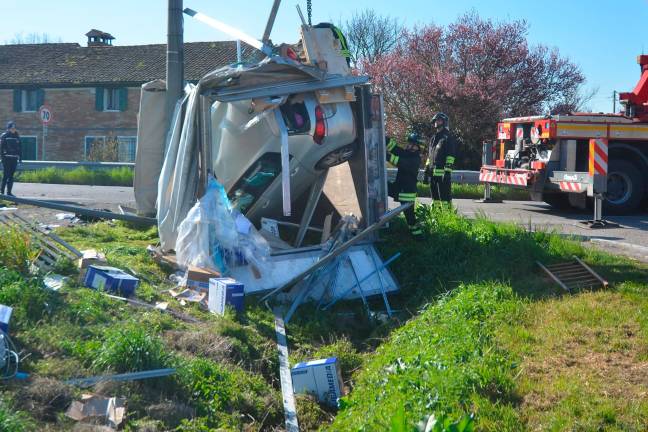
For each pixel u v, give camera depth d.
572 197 13.65
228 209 8.59
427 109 27.12
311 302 8.55
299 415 5.75
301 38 9.42
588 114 13.99
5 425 4.12
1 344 4.95
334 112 9.44
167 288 8.11
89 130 38.09
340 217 10.73
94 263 8.02
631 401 4.87
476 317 6.85
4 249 7.20
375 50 43.69
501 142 15.73
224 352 6.39
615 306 7.04
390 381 5.43
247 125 9.26
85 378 5.14
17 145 17.03
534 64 28.20
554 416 4.69
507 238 9.48
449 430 3.67
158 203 9.41
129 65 38.53
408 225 10.31
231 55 37.47
